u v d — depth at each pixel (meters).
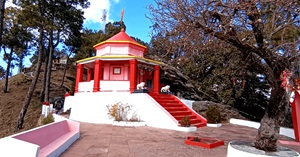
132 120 12.34
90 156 5.73
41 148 5.46
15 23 25.09
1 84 36.75
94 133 9.23
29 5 20.00
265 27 5.67
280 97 5.34
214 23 5.20
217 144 7.51
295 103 9.98
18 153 3.84
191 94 22.12
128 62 16.03
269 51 5.18
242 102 20.77
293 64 5.29
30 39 26.91
